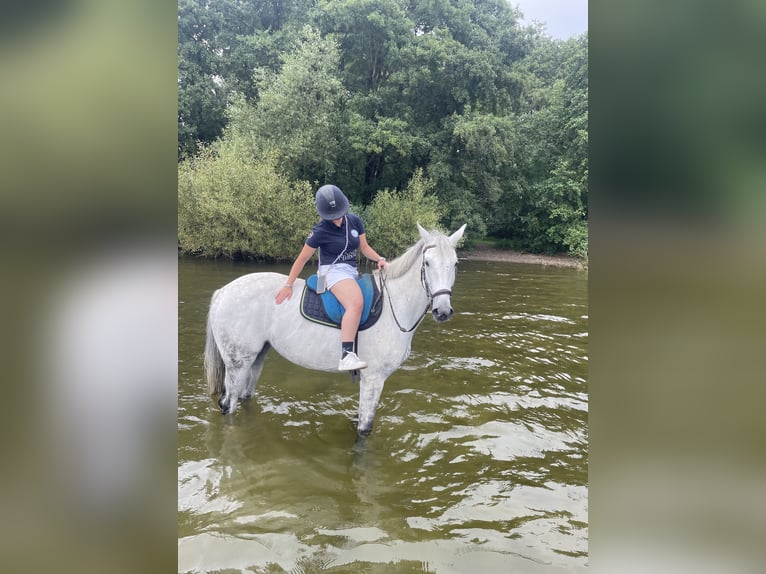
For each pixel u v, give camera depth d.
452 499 3.06
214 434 3.78
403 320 3.57
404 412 4.27
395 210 16.06
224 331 3.80
